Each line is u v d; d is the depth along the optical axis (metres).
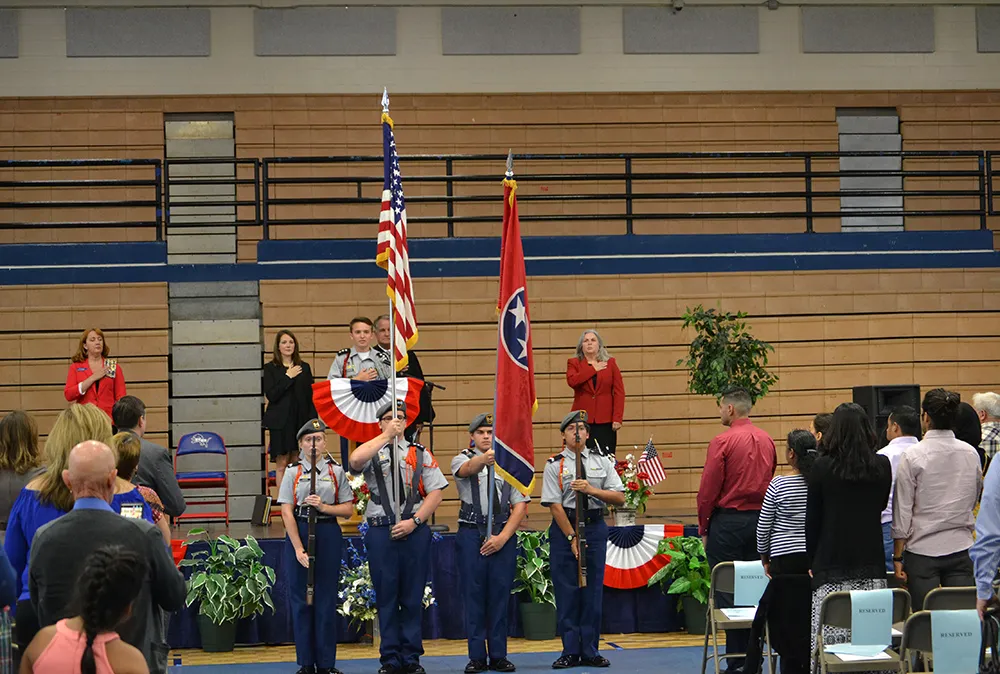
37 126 15.39
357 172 15.59
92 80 15.48
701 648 9.89
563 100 16.02
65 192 15.34
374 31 15.80
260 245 14.07
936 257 14.93
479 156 14.45
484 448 9.09
